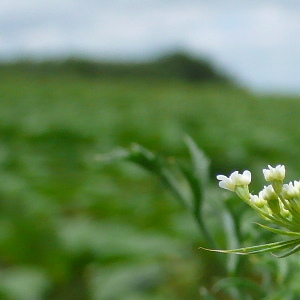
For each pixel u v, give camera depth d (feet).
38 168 56.75
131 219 38.93
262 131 92.12
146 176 52.47
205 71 292.40
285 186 7.04
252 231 11.23
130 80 273.33
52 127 82.48
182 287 28.66
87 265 31.22
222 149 66.13
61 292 28.91
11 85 184.44
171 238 32.81
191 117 116.16
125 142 73.97
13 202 40.63
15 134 80.64
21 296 27.76
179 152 69.46
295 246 6.82
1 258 32.32
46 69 263.90
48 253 31.91
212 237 11.56
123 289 27.02
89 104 137.69
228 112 133.80
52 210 40.22
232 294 11.41
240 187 7.21
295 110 150.71
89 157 62.39
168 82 277.85
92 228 33.24
